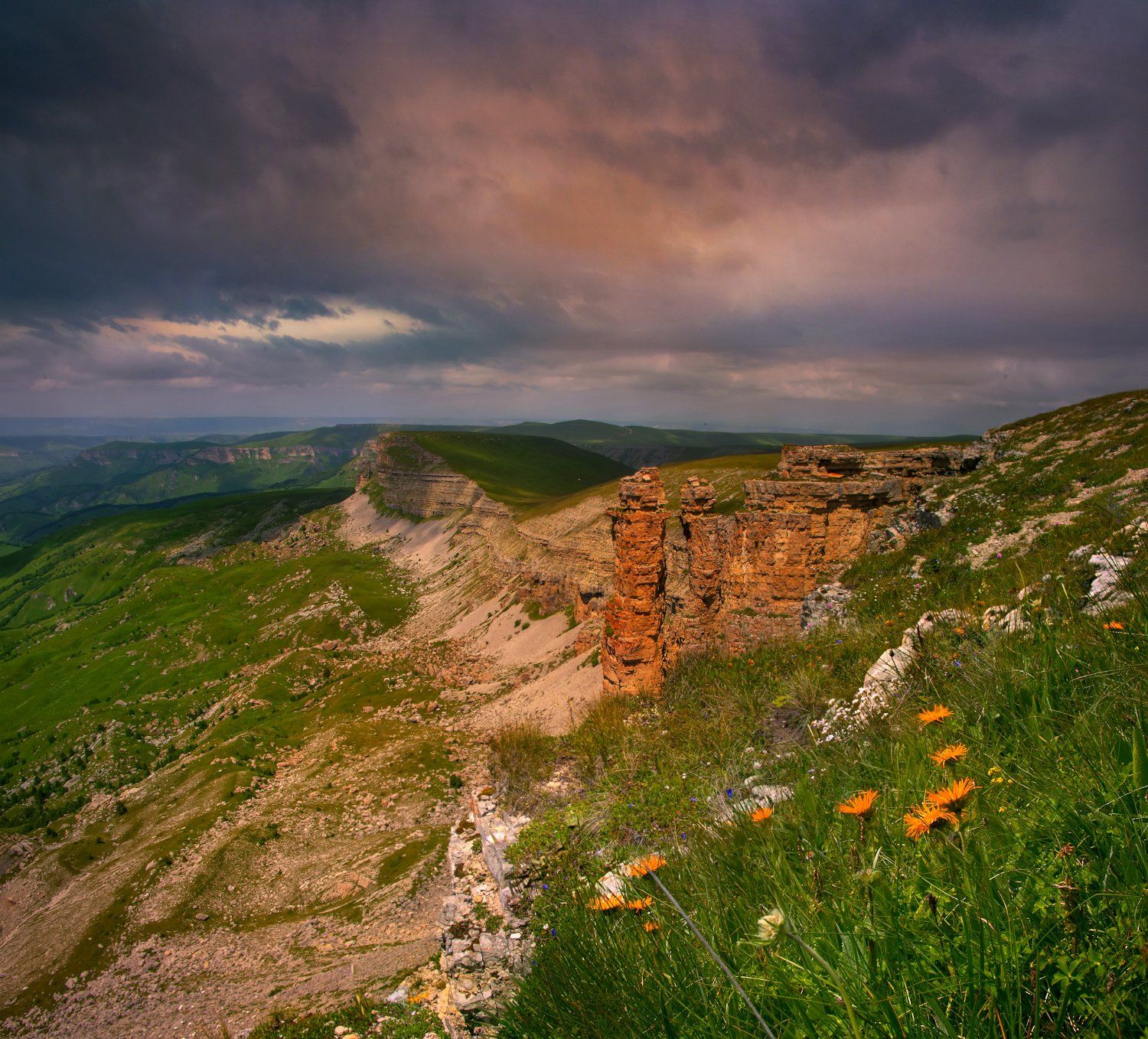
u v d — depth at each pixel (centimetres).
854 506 3572
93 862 9225
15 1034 5909
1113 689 378
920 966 239
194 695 16050
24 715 17662
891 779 445
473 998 955
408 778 8550
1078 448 3291
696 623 3569
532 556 16612
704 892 399
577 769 1385
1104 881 228
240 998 5097
